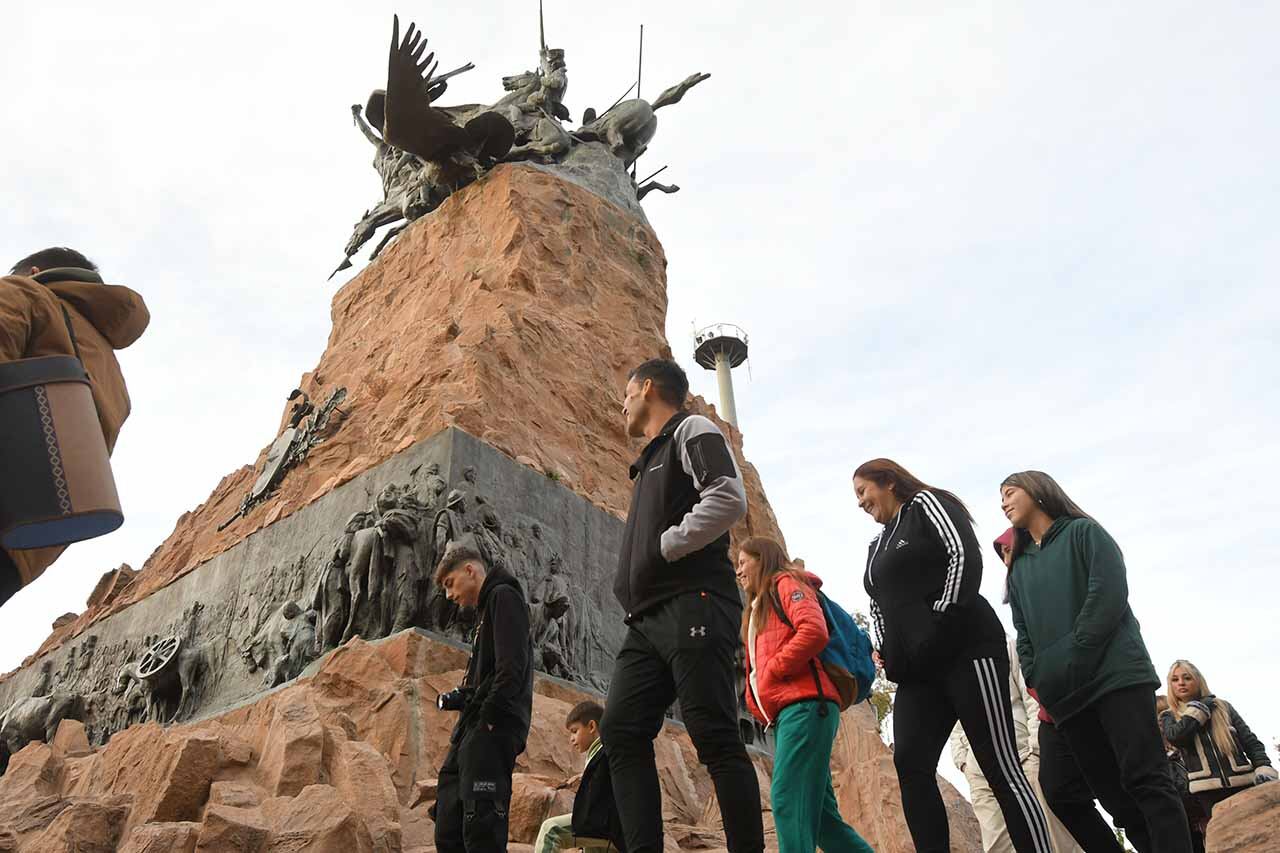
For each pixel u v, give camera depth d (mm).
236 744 9594
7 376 3176
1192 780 7719
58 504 3102
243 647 16141
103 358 3637
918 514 6039
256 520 19109
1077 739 5773
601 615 16469
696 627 4668
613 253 25031
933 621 5641
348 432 19250
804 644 5578
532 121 27203
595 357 21641
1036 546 6172
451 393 17953
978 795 9562
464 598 6703
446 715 12398
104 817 8914
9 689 22781
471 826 5855
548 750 12305
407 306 24000
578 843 6785
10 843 9109
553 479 17125
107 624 20609
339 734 9875
